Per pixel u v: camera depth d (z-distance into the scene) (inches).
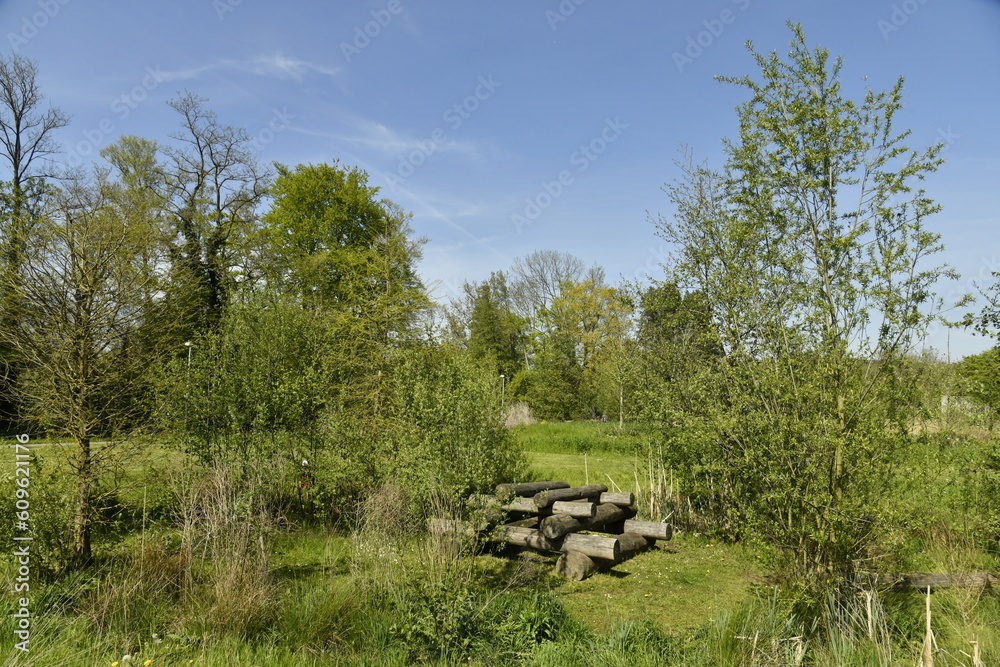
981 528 268.1
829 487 233.3
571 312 1576.0
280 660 181.6
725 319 293.1
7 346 256.4
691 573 314.0
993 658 185.6
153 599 213.0
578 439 917.2
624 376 413.4
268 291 432.1
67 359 253.8
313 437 409.7
